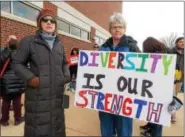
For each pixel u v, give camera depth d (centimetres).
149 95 208
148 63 210
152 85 207
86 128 359
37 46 222
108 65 228
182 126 370
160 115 203
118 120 249
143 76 212
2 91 336
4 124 360
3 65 325
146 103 209
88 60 238
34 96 222
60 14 1009
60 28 1030
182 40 344
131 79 217
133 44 240
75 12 1202
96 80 233
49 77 224
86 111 447
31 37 226
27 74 217
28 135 229
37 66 221
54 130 235
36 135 225
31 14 791
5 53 324
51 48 229
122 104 220
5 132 337
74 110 452
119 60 223
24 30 720
